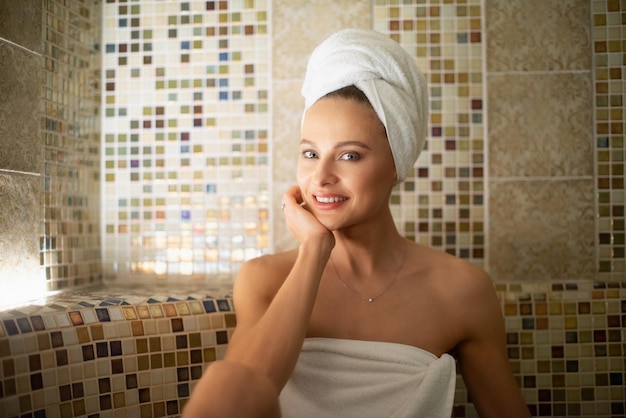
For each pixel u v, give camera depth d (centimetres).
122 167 151
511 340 140
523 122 148
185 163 151
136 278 151
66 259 137
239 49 150
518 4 148
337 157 97
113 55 152
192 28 151
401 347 99
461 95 148
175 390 119
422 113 107
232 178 150
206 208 151
